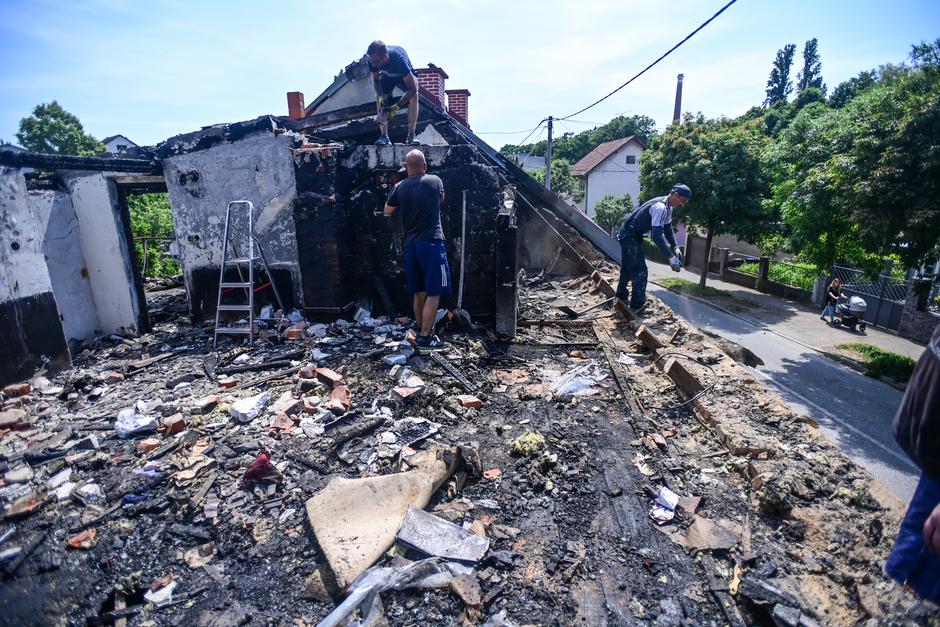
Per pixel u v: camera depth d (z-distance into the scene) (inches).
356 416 146.6
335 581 88.1
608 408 154.3
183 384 174.7
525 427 143.0
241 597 87.8
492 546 97.5
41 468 124.9
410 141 246.1
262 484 116.4
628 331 221.9
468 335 211.3
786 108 1327.5
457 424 144.6
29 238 186.4
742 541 97.5
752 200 634.2
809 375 410.3
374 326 223.0
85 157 206.5
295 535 101.3
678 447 132.3
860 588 81.1
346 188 233.1
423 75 507.2
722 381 157.5
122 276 250.1
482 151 407.2
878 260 391.9
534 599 85.7
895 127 309.9
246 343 216.5
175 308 311.6
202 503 110.9
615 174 1413.6
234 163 234.5
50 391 176.6
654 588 88.4
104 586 91.6
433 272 189.9
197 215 244.8
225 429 141.1
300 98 480.4
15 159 178.2
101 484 117.8
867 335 517.7
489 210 226.7
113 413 154.3
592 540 99.7
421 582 87.7
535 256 379.6
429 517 102.3
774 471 111.7
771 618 80.3
